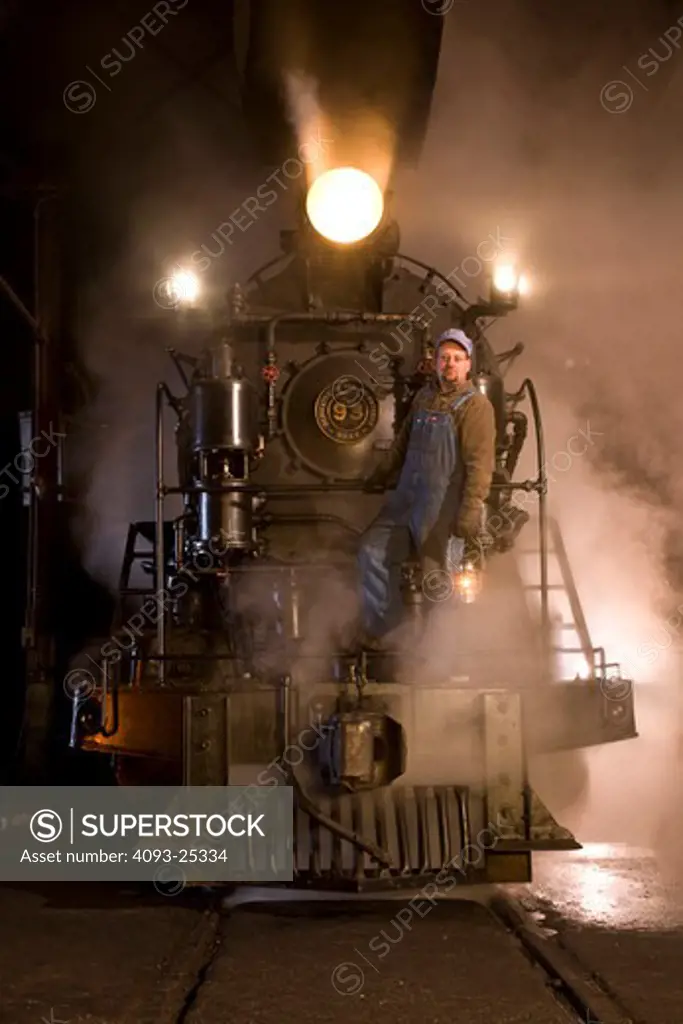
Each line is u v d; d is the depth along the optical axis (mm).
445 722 15508
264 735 15477
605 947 12781
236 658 17000
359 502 18531
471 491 16156
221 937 13688
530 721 15766
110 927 14359
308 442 18484
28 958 12859
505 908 15039
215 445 17125
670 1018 10164
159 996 11266
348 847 15180
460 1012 10555
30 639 25234
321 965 12180
